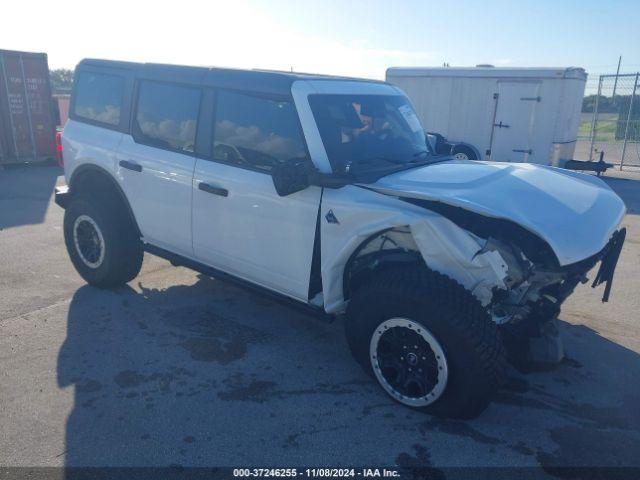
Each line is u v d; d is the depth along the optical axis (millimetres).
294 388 3861
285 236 3924
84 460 3088
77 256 5488
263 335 4648
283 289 4102
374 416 3555
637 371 4223
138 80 4895
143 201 4855
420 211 3373
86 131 5289
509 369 4211
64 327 4680
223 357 4262
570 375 4141
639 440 3383
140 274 5977
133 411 3541
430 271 3395
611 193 4336
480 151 13711
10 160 13211
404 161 4199
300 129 3834
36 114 13531
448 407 3383
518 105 13023
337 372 4094
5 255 6574
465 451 3242
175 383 3877
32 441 3232
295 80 3971
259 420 3486
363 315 3590
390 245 3770
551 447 3299
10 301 5199
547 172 4391
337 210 3592
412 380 3516
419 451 3236
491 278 3281
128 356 4230
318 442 3291
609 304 5527
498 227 3531
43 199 9859
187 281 5812
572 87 12789
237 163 4176
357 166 3867
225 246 4332
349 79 4539
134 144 4863
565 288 3777
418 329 3332
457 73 13570
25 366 4043
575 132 13852
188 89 4520
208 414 3533
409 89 14305
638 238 7984
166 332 4641
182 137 4539
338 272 3725
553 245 3221
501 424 3510
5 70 12789
